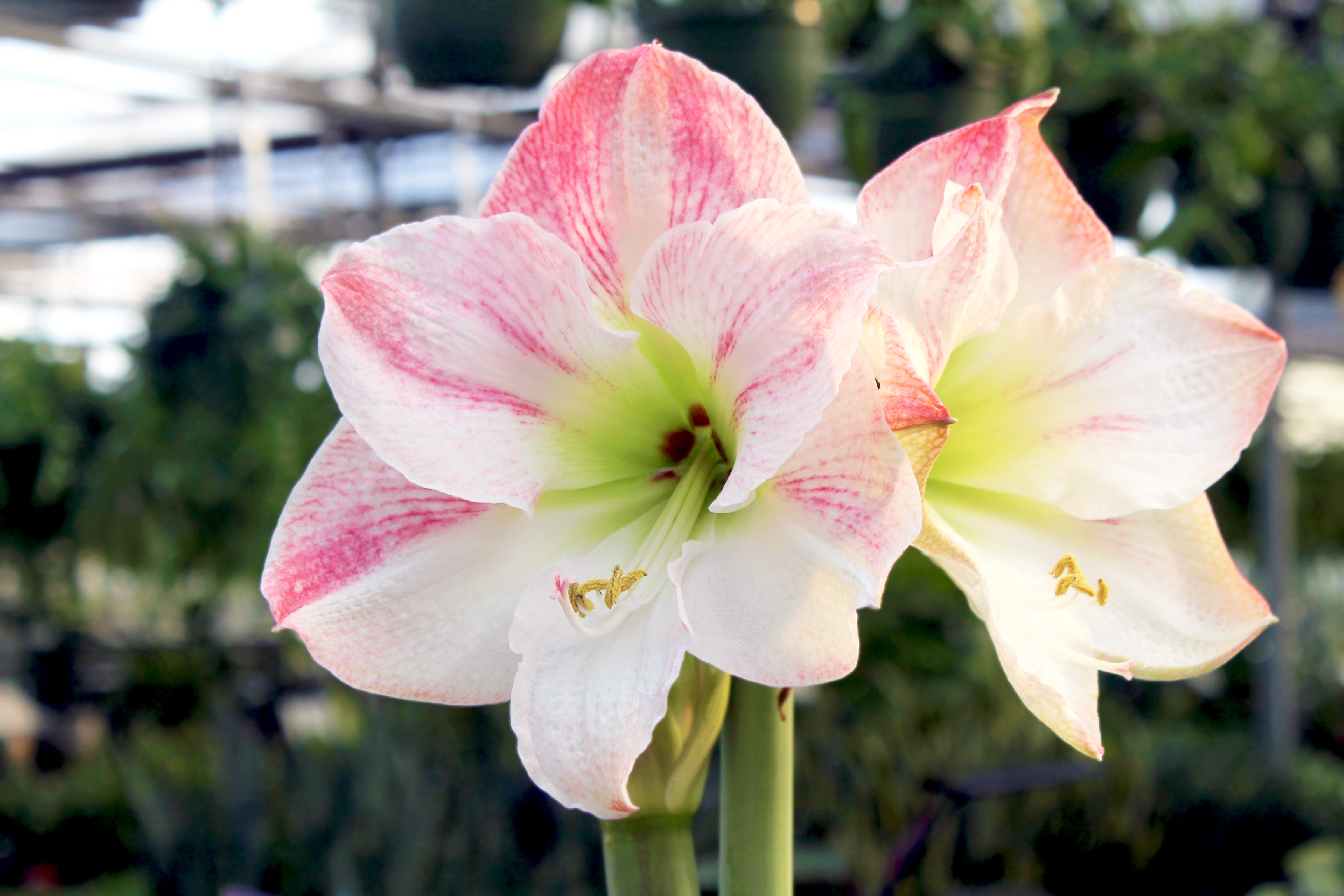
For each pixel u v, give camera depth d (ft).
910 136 4.99
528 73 5.61
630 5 5.21
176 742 10.28
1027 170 2.09
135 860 10.23
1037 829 8.54
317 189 13.30
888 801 7.52
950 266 1.93
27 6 7.68
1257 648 11.09
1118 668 1.99
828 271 1.86
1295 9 7.72
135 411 7.55
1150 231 6.75
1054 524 2.10
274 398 7.39
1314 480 13.35
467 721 6.93
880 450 1.86
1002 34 4.99
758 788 2.00
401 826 6.61
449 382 1.97
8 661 12.00
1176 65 5.80
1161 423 2.05
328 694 9.45
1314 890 7.54
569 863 6.56
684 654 1.93
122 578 10.58
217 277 7.34
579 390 2.04
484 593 2.01
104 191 14.53
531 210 1.99
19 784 10.80
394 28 5.58
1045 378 2.08
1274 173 6.55
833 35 5.26
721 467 2.11
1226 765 10.29
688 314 1.97
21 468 10.25
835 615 1.86
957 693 8.15
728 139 1.97
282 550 1.97
